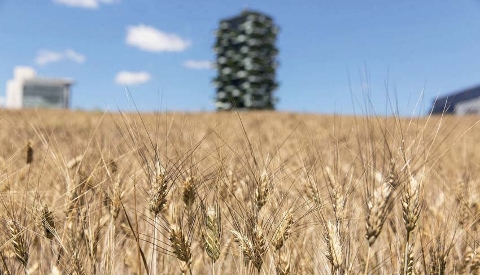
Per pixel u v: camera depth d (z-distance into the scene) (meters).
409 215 0.63
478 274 0.72
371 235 0.64
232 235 0.73
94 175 0.85
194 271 0.81
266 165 0.74
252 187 0.71
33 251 0.86
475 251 0.73
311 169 0.79
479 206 0.85
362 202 0.76
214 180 0.77
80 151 1.01
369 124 0.69
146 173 0.74
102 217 0.81
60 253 0.75
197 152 0.89
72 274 0.68
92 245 0.73
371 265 0.79
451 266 0.77
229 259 0.86
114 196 0.77
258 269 0.65
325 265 0.71
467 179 1.05
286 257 0.66
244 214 0.69
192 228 0.71
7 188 0.82
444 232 0.75
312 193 0.75
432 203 0.92
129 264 0.83
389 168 0.66
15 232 0.70
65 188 0.89
